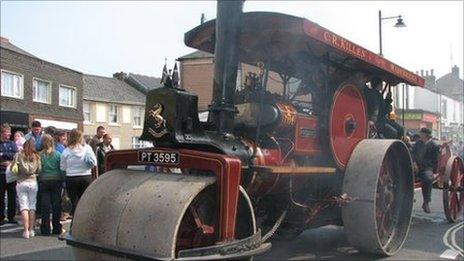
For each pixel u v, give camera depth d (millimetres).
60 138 8500
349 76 6191
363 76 6547
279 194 5074
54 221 7391
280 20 4762
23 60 26297
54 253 6168
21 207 7145
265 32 4949
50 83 28656
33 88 27234
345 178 5551
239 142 4434
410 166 6156
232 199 3697
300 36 4980
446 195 8406
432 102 42062
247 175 4371
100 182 4078
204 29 5520
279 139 5078
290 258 5582
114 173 4164
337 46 5074
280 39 5172
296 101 5797
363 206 5395
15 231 7590
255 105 4961
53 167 7363
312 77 5723
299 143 5207
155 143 4215
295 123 5172
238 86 5809
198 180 3648
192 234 3699
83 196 4020
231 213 3691
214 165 3709
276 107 4957
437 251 6141
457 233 7422
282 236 5324
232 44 4359
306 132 5324
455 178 8711
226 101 4387
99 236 3715
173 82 4105
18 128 22781
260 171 4301
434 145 8805
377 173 5406
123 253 3475
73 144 7457
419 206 10383
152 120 4070
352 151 5750
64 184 8484
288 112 5074
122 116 40250
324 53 5539
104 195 3889
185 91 4117
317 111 5613
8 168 7152
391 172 6176
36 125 8531
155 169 4227
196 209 3828
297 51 5484
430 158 8859
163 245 3342
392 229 6129
